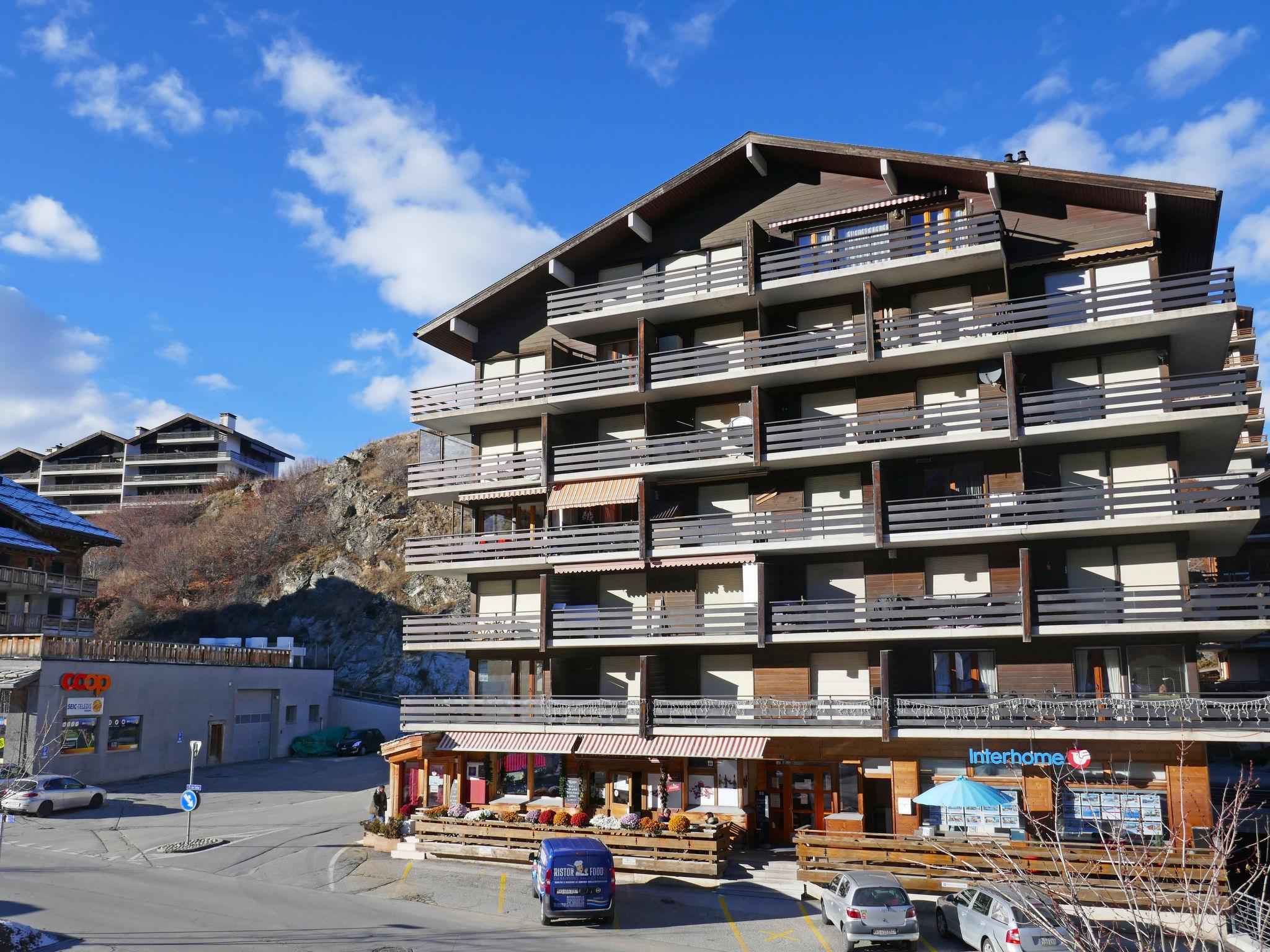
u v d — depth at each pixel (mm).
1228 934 22156
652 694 34906
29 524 68312
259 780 55750
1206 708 29797
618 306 37969
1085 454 32406
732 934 25078
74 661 50906
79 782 45250
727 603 36344
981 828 30500
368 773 58938
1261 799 38594
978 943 23031
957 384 34156
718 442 36531
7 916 24766
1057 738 29734
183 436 133000
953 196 34156
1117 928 23625
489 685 39344
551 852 26359
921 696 32594
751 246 35688
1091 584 31672
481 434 41875
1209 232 32688
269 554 103750
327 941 23469
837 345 34844
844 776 33312
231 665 63562
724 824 32469
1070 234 33031
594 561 37281
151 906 26562
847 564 34594
